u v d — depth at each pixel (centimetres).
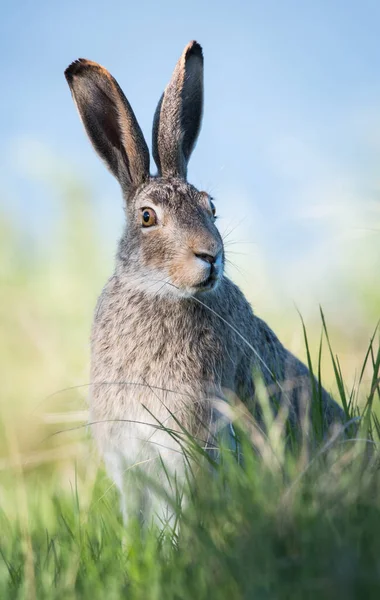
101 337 1015
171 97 1059
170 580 652
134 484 933
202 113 1128
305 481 695
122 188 1077
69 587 680
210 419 933
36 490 1209
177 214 962
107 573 717
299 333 1440
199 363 964
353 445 770
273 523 632
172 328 966
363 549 586
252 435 888
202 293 962
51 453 1324
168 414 947
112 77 1050
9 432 1376
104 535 833
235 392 1017
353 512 636
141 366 972
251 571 587
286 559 595
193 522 680
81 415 1127
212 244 933
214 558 629
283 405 1000
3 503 1153
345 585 532
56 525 950
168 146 1060
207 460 862
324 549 586
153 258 964
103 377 1002
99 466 1056
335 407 1056
